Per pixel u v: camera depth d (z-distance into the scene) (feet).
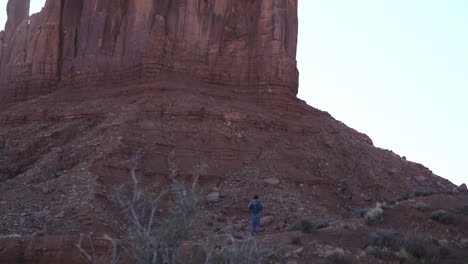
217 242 49.03
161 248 31.14
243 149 110.01
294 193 100.89
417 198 87.04
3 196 86.99
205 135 109.40
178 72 127.85
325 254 63.16
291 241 67.56
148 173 98.32
